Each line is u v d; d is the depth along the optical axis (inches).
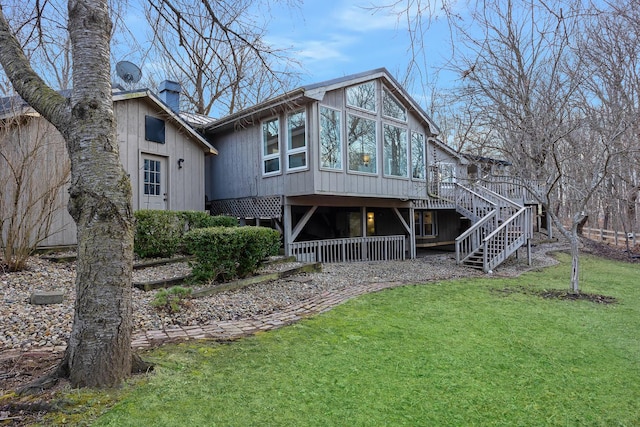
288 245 373.7
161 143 370.3
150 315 174.4
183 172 393.4
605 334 169.6
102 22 104.4
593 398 110.0
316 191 344.8
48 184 235.8
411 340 155.0
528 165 276.8
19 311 165.3
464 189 512.4
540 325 182.1
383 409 99.0
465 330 171.2
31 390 95.0
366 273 329.7
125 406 92.2
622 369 131.0
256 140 414.0
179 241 306.2
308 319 181.8
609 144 239.8
